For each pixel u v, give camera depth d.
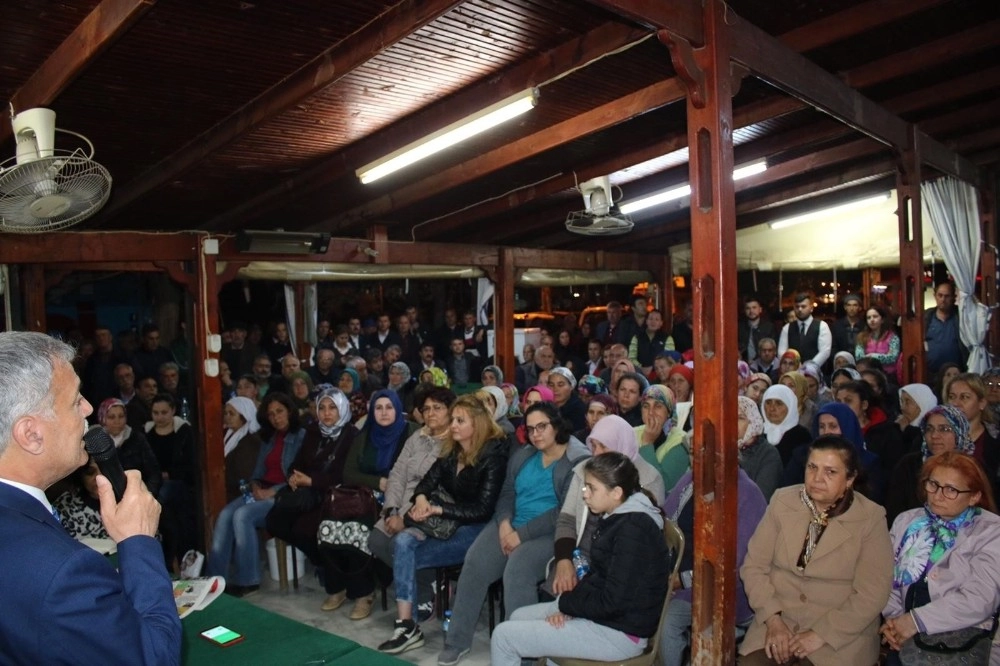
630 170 6.85
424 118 4.86
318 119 4.74
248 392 6.79
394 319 10.41
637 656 3.05
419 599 4.61
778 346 8.32
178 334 9.45
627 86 4.77
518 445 4.31
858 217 8.83
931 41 4.81
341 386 6.91
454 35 3.83
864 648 2.80
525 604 3.81
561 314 11.54
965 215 7.32
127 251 5.64
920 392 4.67
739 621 3.43
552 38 3.99
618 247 9.83
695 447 3.39
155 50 3.63
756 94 5.27
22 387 1.40
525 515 4.06
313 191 5.87
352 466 5.03
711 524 3.31
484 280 8.88
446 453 4.39
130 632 1.36
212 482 5.86
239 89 4.18
